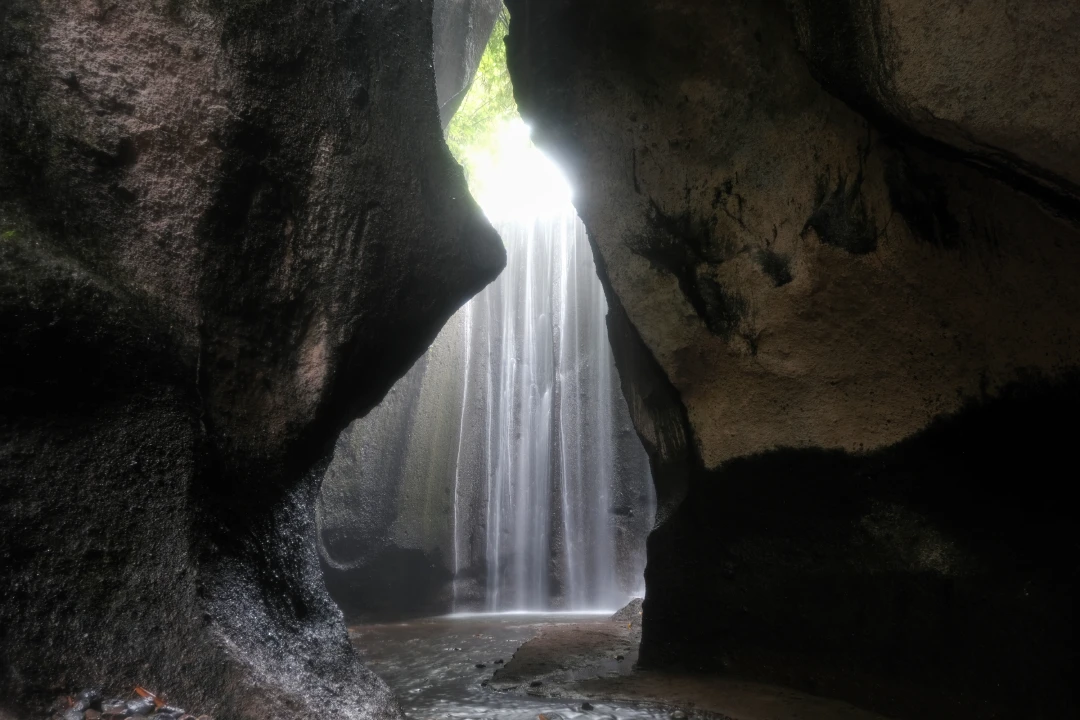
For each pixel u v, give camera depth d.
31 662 2.67
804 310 4.83
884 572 4.46
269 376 4.04
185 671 2.93
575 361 14.63
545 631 7.84
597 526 13.74
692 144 5.71
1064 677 3.45
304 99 4.21
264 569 3.81
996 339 3.96
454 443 14.27
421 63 5.20
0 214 2.88
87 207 3.22
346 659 4.10
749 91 5.34
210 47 3.72
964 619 3.98
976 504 4.04
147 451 3.14
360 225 4.48
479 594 13.80
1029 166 3.11
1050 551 3.62
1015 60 2.92
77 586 2.84
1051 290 3.66
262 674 3.07
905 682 4.24
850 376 4.70
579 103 6.32
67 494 2.89
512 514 14.28
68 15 3.26
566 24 6.23
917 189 4.17
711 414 5.49
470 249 5.24
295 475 4.34
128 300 3.22
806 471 4.93
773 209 5.14
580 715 4.32
